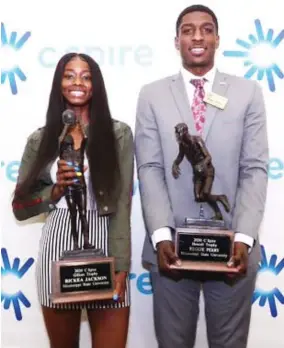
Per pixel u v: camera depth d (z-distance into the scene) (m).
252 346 1.98
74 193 1.50
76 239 1.52
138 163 1.63
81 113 1.59
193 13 1.63
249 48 1.89
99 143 1.52
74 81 1.54
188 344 1.68
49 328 1.61
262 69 1.90
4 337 1.98
